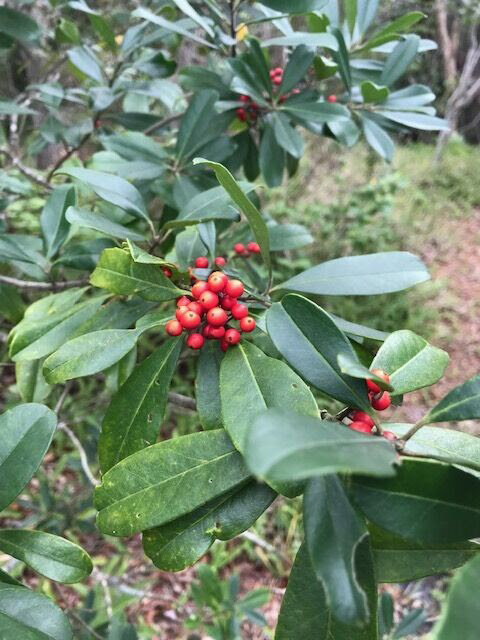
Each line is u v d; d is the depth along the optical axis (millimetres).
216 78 381
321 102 351
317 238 974
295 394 158
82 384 669
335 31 327
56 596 544
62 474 657
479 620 85
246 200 176
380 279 200
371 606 132
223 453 158
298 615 144
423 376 157
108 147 341
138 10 306
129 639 330
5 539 165
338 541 117
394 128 393
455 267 1081
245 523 154
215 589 429
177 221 221
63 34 424
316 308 157
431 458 130
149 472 158
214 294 186
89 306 235
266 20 322
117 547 587
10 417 172
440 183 1386
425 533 125
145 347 747
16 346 228
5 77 736
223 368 171
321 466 87
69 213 213
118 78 450
